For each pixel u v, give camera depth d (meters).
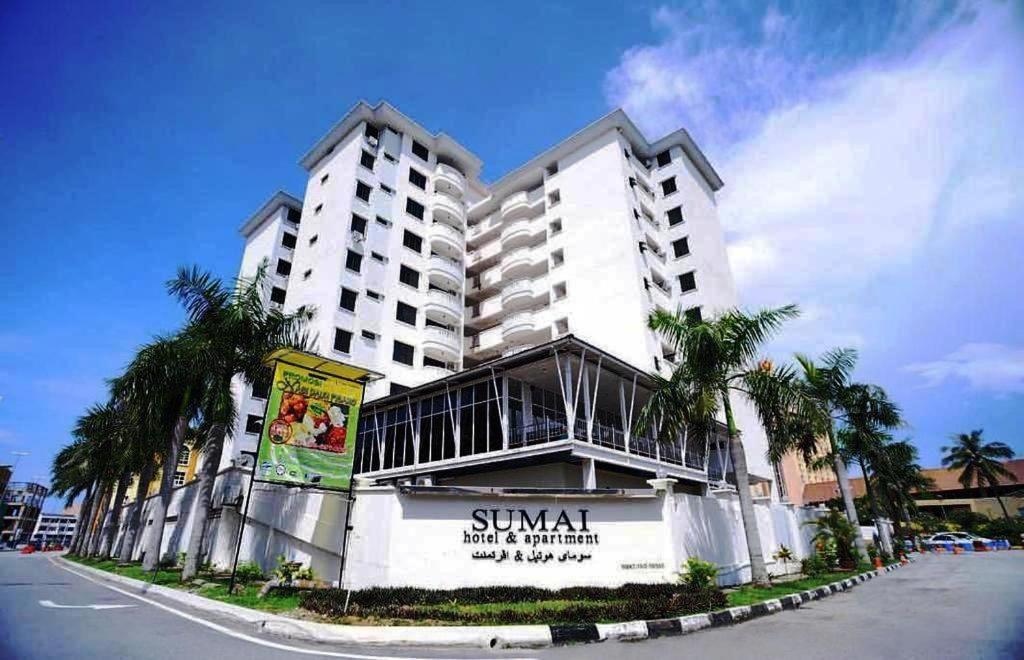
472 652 7.33
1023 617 9.10
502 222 42.75
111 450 29.19
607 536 12.74
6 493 86.00
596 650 7.47
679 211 38.69
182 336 16.64
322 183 40.56
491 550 12.10
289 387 12.89
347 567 12.66
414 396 26.02
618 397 26.94
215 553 19.39
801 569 18.92
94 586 15.20
